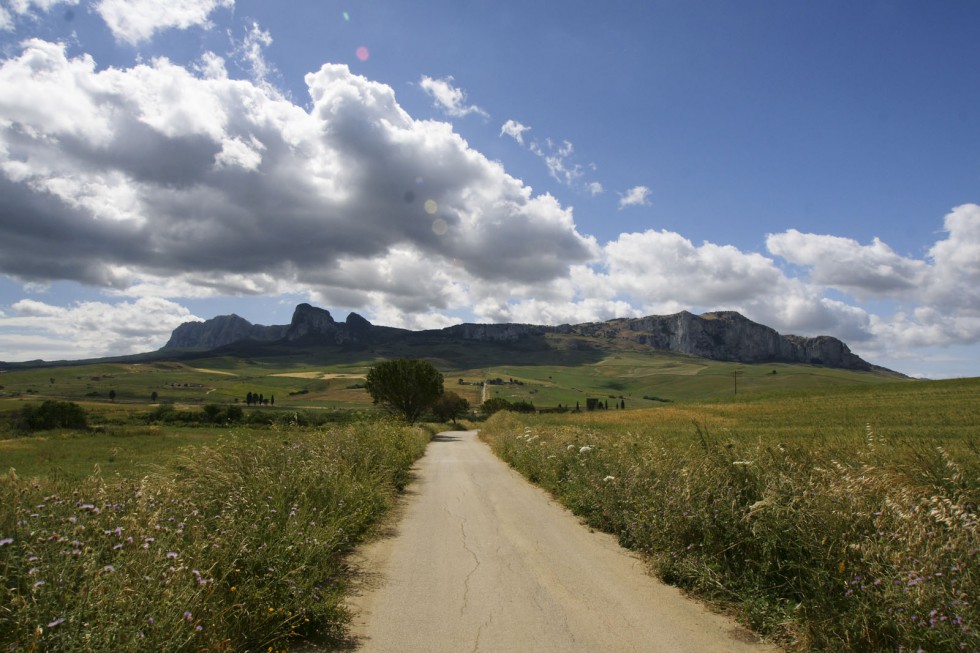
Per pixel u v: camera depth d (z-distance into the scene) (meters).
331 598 5.25
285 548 5.45
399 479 14.23
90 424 56.91
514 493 13.10
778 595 5.36
